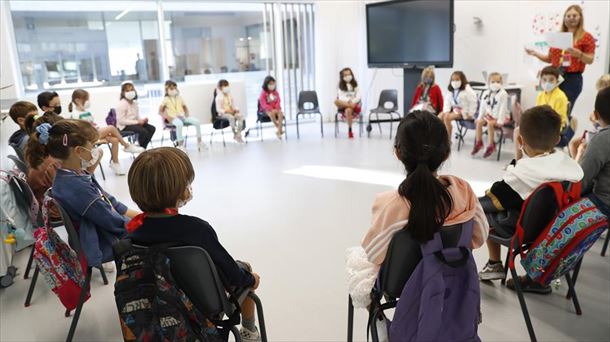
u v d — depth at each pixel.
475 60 6.75
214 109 6.81
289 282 2.69
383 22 7.32
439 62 6.59
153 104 7.32
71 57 6.88
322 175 4.99
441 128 1.42
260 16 7.98
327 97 8.56
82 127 2.20
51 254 2.13
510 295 2.47
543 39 5.76
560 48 4.63
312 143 6.80
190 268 1.33
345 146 6.48
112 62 7.18
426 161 1.41
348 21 8.41
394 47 7.24
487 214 2.24
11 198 2.70
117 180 5.12
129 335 1.31
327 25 8.29
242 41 8.05
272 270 2.84
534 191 1.98
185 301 1.32
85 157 2.21
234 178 5.00
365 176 4.89
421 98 6.41
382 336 1.58
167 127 6.48
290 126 8.39
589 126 5.40
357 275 1.69
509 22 6.18
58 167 2.23
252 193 4.43
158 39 7.38
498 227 2.19
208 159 5.97
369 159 5.64
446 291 1.39
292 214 3.82
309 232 3.43
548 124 2.07
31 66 6.61
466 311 1.40
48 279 2.15
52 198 2.12
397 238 1.42
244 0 7.66
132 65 7.33
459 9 6.83
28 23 6.47
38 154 2.66
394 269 1.46
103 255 2.20
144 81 7.45
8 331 2.31
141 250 1.29
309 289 2.61
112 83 7.24
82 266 2.13
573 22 4.59
